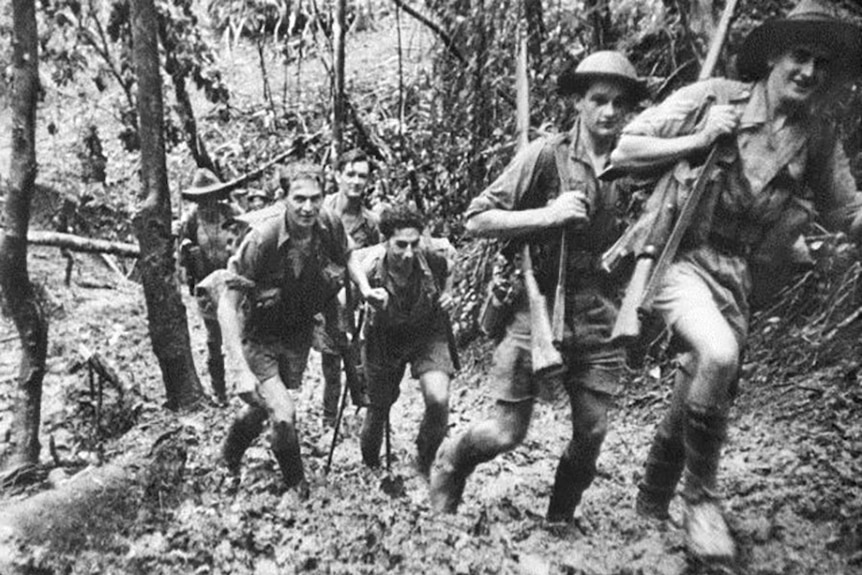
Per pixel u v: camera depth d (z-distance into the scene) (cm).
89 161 1343
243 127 1467
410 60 1322
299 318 605
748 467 579
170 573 494
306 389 922
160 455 582
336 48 1047
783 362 704
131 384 920
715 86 446
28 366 736
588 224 466
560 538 490
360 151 798
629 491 564
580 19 924
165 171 838
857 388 645
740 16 720
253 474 625
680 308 430
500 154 1014
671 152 432
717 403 418
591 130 462
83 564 497
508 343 483
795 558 447
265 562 495
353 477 627
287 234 577
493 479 613
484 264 940
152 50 822
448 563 466
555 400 798
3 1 951
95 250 972
